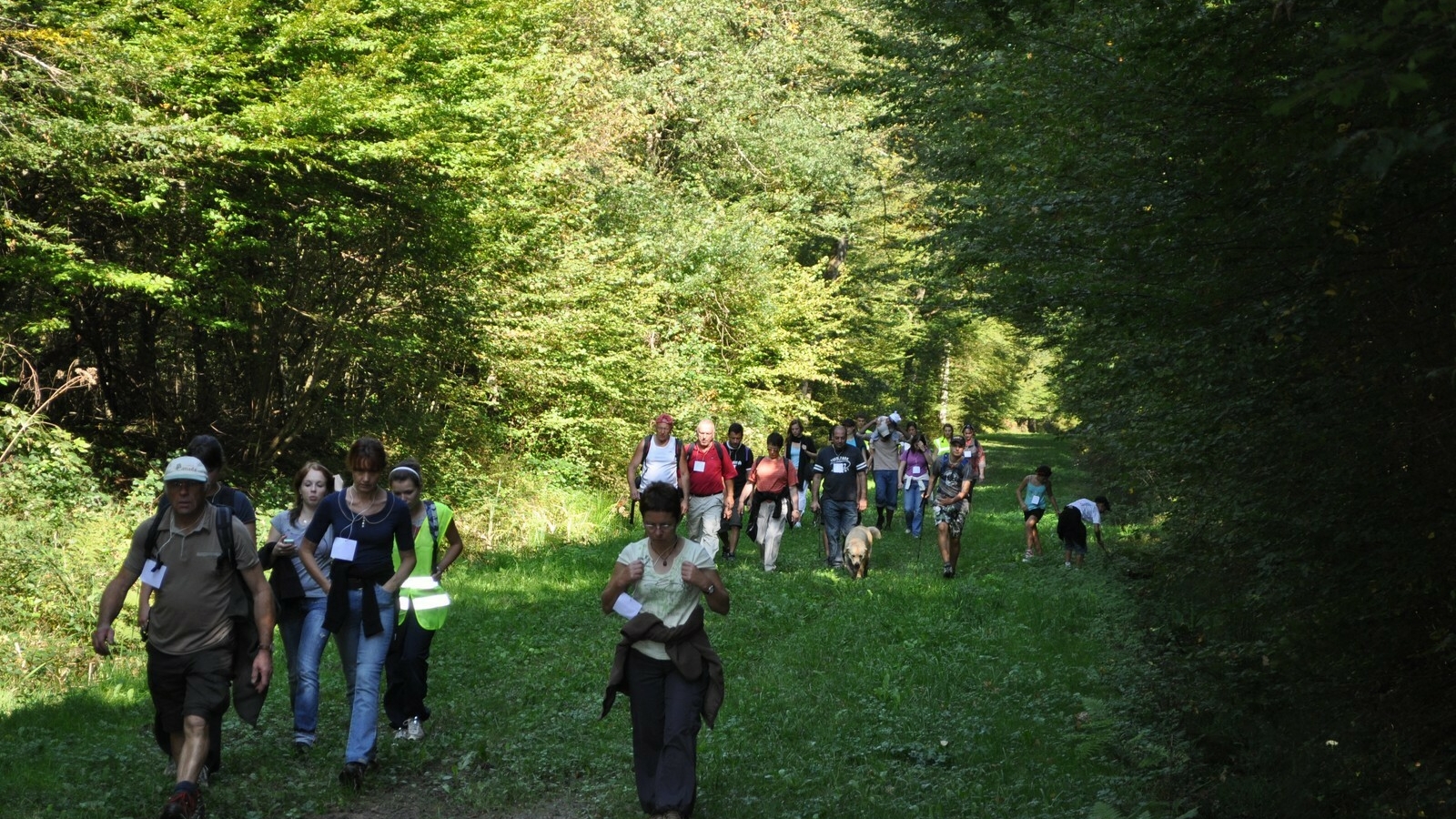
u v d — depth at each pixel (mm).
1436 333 4910
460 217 14594
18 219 10758
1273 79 5211
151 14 11641
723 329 28234
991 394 57094
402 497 6902
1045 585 12820
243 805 5684
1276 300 5211
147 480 11547
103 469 13586
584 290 19312
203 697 5273
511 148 16859
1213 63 5172
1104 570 13328
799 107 30031
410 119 12281
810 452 19375
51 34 10195
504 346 18250
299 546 6457
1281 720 6051
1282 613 6219
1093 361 9445
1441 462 5191
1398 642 5652
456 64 13195
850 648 9570
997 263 9055
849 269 38406
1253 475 5973
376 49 12383
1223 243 5336
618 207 24312
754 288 27484
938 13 7746
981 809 5836
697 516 13023
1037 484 15711
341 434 17531
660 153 30844
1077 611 11352
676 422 22672
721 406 26703
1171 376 6645
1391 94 3240
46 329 12148
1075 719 7492
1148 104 6086
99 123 10773
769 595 11844
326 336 15625
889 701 8008
